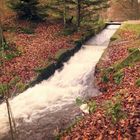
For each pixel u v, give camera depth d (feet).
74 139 29.84
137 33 77.15
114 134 27.12
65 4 85.46
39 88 50.60
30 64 57.57
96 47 78.23
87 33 86.33
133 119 27.43
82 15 89.15
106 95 39.65
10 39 71.31
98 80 49.42
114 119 29.04
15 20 85.87
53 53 64.44
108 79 47.01
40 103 44.01
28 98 46.26
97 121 30.55
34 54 62.95
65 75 58.03
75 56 70.08
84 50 75.20
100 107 34.63
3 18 85.76
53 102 44.01
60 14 90.33
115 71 47.73
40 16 88.38
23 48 65.72
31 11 86.33
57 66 60.08
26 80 51.83
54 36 78.54
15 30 78.69
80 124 32.53
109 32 97.09
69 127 33.37
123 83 40.93
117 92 37.04
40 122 37.06
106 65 53.67
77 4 86.48
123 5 164.45
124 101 31.32
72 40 76.23
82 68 60.29
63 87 52.19
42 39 74.64
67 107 40.81
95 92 46.11
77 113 37.81
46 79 55.16
